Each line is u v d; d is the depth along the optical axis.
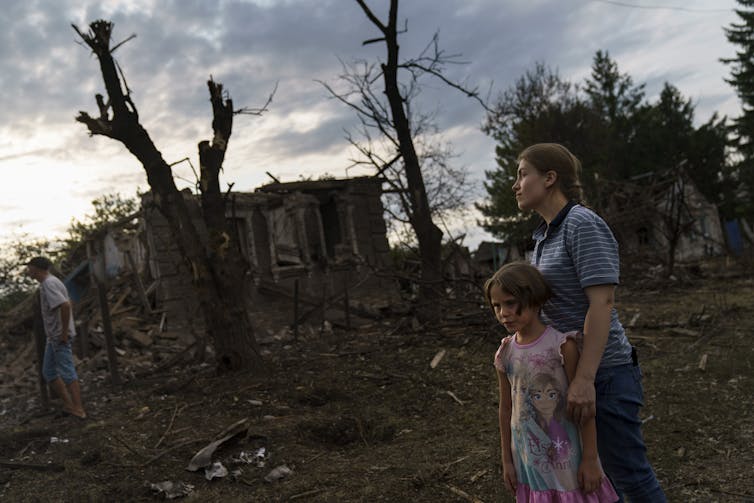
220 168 7.91
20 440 5.66
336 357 8.85
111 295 14.01
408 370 7.86
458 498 3.94
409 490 4.12
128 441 5.47
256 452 5.06
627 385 2.38
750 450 4.37
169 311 12.96
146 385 7.98
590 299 2.31
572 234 2.37
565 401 2.34
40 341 6.98
